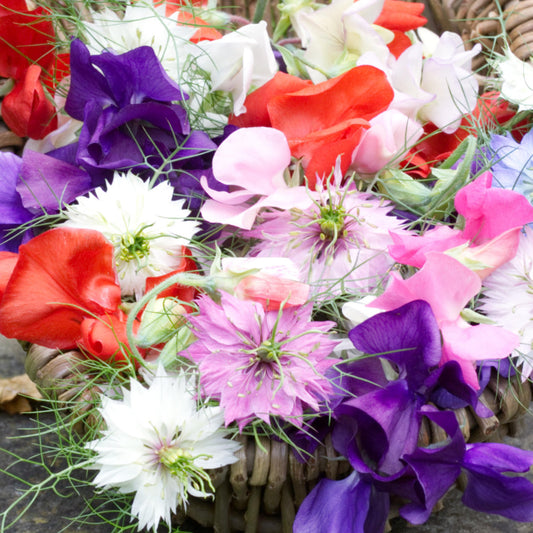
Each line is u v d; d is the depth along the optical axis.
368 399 0.44
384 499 0.46
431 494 0.44
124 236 0.47
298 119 0.50
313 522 0.45
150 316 0.46
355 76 0.49
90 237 0.46
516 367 0.47
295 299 0.45
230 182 0.47
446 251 0.46
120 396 0.46
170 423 0.45
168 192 0.48
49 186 0.49
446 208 0.49
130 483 0.45
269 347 0.44
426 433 0.46
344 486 0.46
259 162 0.48
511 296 0.47
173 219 0.48
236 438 0.46
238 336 0.45
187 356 0.45
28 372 0.49
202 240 0.50
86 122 0.48
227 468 0.46
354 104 0.50
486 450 0.45
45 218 0.49
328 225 0.47
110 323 0.46
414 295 0.45
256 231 0.48
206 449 0.45
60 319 0.47
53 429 0.47
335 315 0.47
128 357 0.46
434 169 0.49
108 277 0.47
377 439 0.45
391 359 0.45
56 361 0.48
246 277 0.45
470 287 0.45
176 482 0.45
